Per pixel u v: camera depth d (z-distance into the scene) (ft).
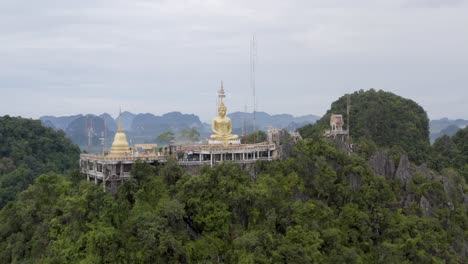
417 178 502.38
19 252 389.39
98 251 340.80
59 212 387.14
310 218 397.19
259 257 342.85
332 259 374.22
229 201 379.55
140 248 341.82
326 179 437.99
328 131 547.08
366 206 442.91
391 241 431.02
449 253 450.71
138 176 385.50
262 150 456.04
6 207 425.69
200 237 369.91
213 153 434.30
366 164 473.67
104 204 357.61
